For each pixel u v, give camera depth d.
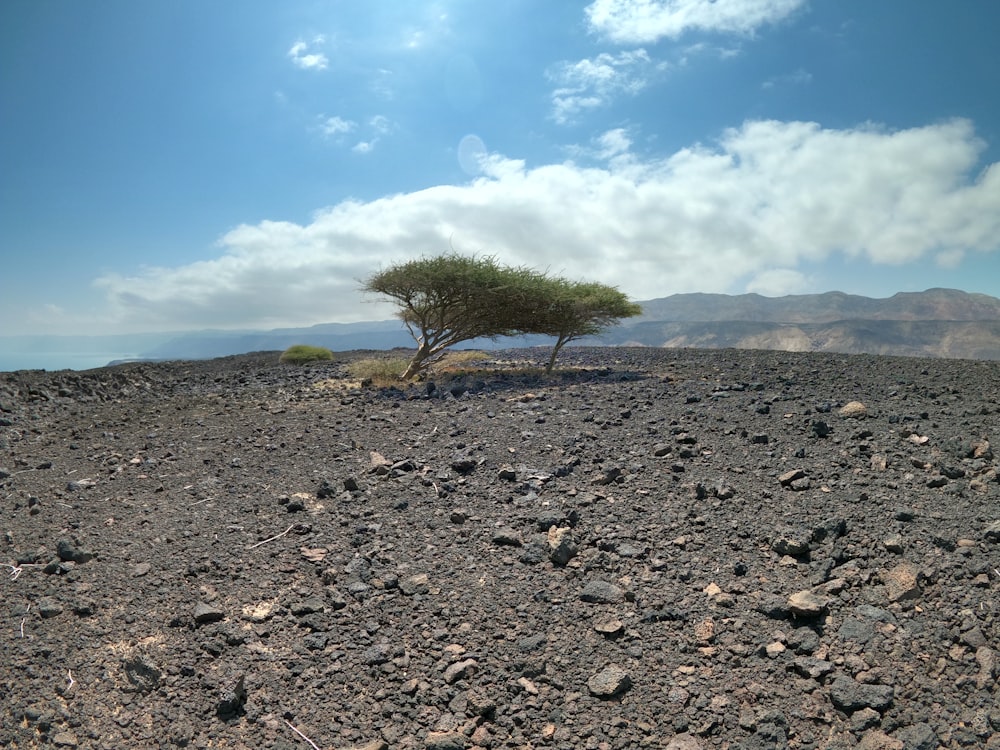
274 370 16.30
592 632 3.35
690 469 5.48
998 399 7.73
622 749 2.62
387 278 12.46
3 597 3.64
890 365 11.59
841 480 5.04
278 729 2.72
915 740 2.55
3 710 2.72
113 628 3.36
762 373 10.95
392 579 3.83
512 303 12.52
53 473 6.20
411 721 2.78
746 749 2.58
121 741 2.61
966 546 3.89
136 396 12.13
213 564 4.07
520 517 4.65
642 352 18.08
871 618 3.32
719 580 3.77
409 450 6.50
